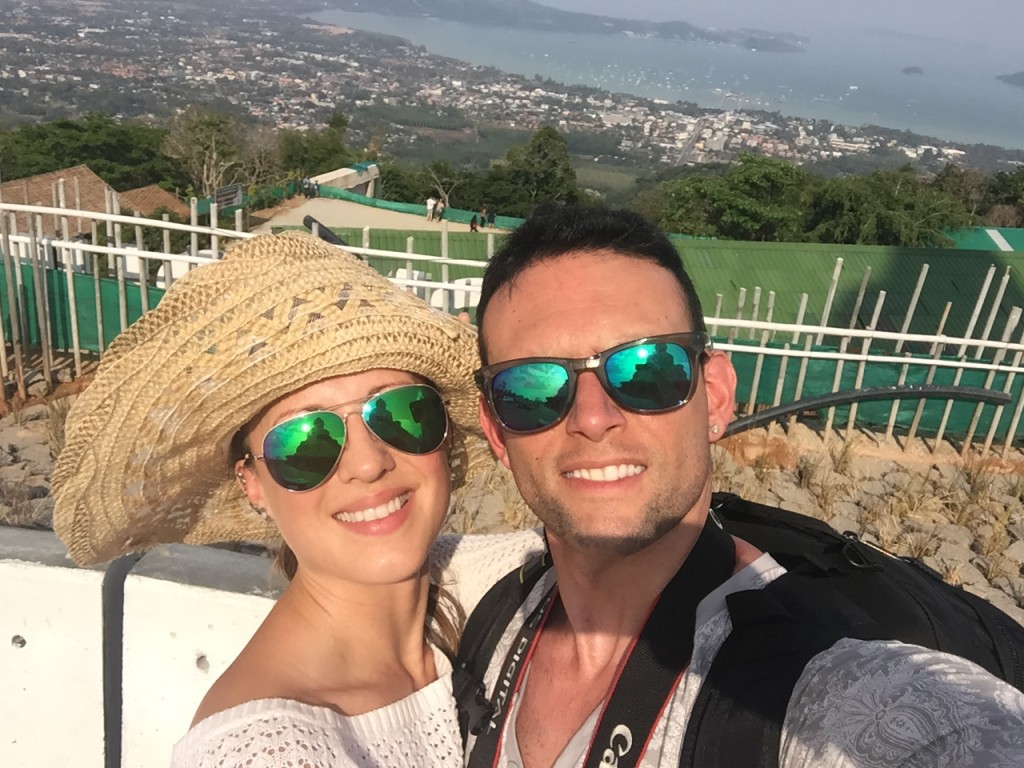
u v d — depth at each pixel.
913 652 0.40
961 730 0.35
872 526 1.87
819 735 0.38
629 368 0.49
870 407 2.38
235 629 0.65
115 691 0.70
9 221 2.27
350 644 0.55
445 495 0.56
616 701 0.47
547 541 0.62
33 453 1.96
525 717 0.55
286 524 0.53
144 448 0.53
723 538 0.50
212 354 0.49
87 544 0.59
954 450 2.29
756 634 0.43
